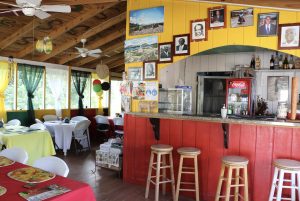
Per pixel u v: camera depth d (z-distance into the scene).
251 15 2.97
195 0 3.04
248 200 2.91
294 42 2.78
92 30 5.80
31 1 3.14
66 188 1.59
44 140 4.12
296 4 2.60
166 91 4.11
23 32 5.27
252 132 2.93
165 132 3.47
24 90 6.61
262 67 4.90
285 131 2.79
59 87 7.43
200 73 5.50
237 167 2.59
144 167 3.65
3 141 3.69
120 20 5.55
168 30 3.51
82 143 6.08
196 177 2.98
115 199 3.13
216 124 3.12
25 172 1.90
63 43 6.34
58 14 4.98
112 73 9.58
